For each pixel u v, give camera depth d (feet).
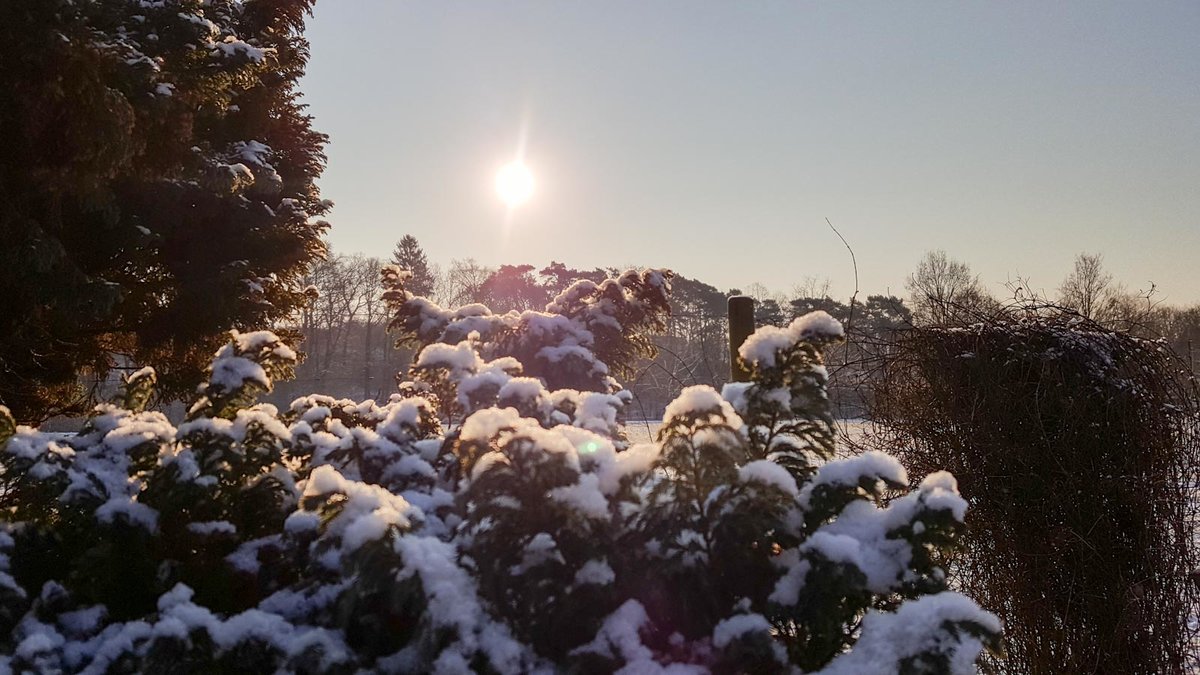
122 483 9.54
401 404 11.41
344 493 8.23
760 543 7.92
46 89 25.73
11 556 9.01
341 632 7.79
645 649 7.20
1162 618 13.46
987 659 13.50
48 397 36.63
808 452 9.73
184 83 33.88
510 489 7.44
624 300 20.30
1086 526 13.51
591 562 7.42
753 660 7.32
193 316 36.52
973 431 14.03
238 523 9.59
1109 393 13.65
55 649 8.09
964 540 13.38
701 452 7.73
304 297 44.39
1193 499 13.75
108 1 32.24
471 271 216.74
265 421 9.65
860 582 7.36
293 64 47.11
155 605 8.95
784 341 9.27
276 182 42.22
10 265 27.76
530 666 7.26
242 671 7.66
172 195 36.42
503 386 10.43
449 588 7.15
